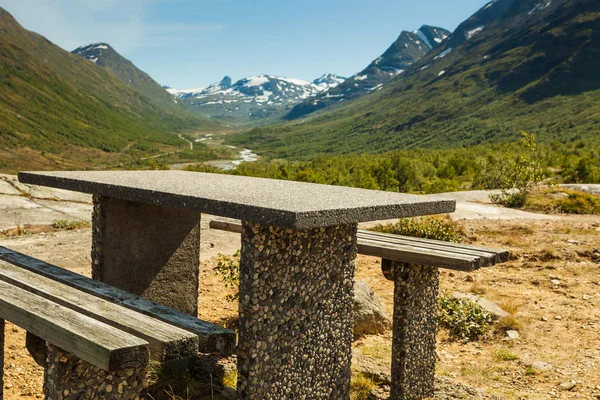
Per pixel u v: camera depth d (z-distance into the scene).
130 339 2.33
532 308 6.98
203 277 8.02
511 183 17.88
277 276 3.18
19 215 12.28
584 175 43.16
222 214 3.13
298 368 3.38
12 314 2.90
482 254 4.04
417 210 3.61
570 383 4.82
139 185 4.04
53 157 183.00
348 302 3.69
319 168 85.06
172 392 3.78
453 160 66.44
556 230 12.17
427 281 4.29
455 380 4.95
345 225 3.59
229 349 2.80
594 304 7.07
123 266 4.96
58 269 4.03
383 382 4.62
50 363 2.61
